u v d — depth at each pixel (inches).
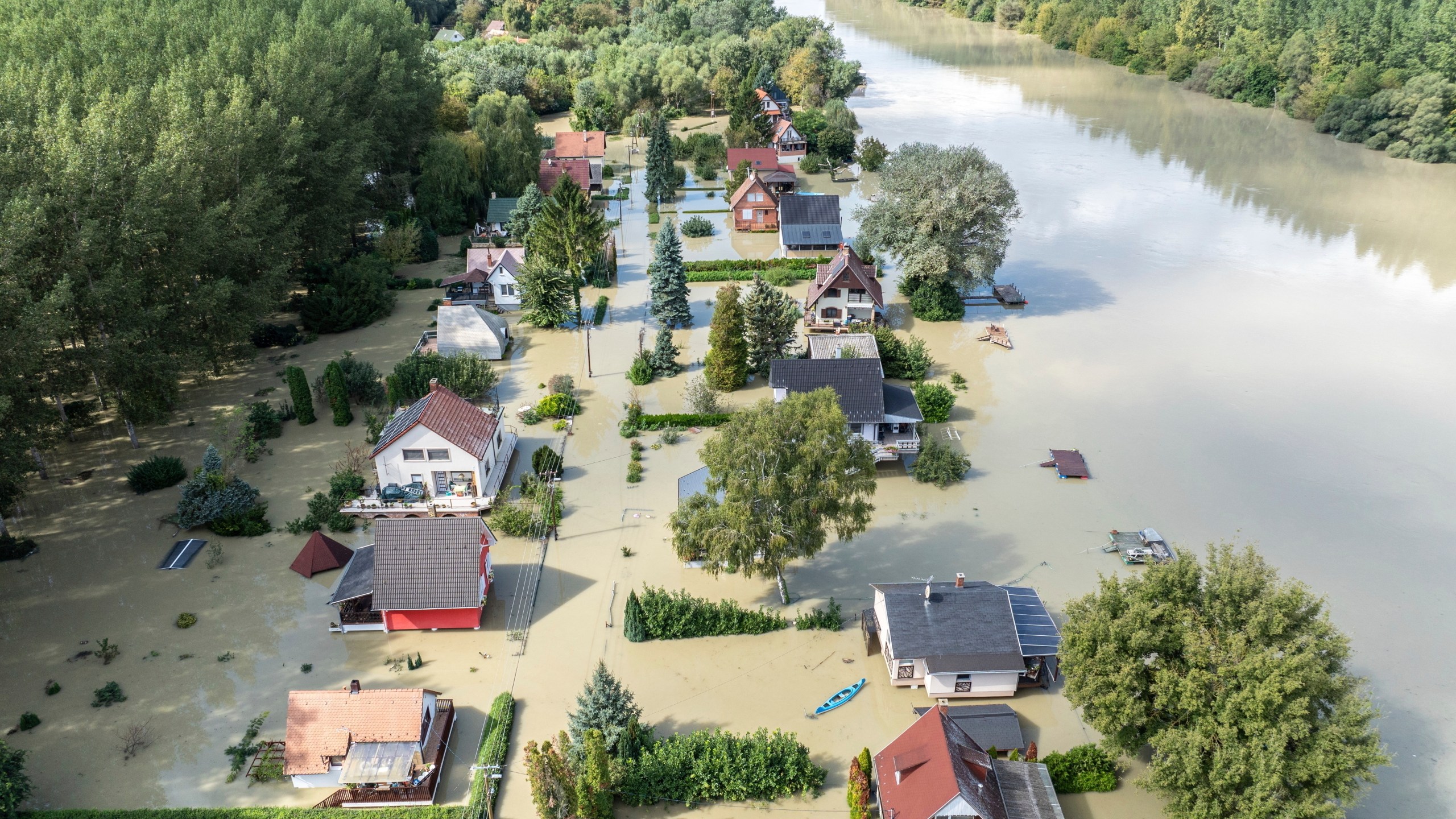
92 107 2596.0
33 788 1555.1
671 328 3440.0
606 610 2005.4
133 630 1929.1
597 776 1434.5
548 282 3378.4
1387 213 4579.2
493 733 1651.1
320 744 1563.7
